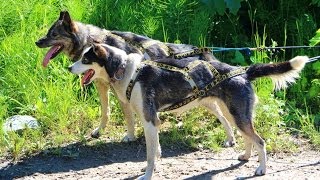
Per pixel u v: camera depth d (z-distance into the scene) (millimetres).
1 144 4645
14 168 4371
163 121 5016
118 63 4059
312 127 4898
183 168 4328
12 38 5496
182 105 4137
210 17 5734
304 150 4645
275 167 4336
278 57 5742
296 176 4188
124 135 4805
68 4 5805
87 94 5207
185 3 5719
